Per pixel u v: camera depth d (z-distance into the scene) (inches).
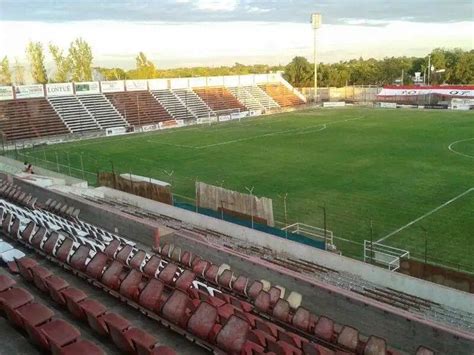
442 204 1273.4
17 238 724.0
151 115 3250.5
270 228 1055.6
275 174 1673.2
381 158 1868.8
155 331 475.2
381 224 1143.0
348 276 802.2
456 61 5369.1
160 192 1259.2
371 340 448.8
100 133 2765.7
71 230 819.4
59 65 4936.0
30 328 402.6
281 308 526.3
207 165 1850.4
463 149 1990.7
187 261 681.0
